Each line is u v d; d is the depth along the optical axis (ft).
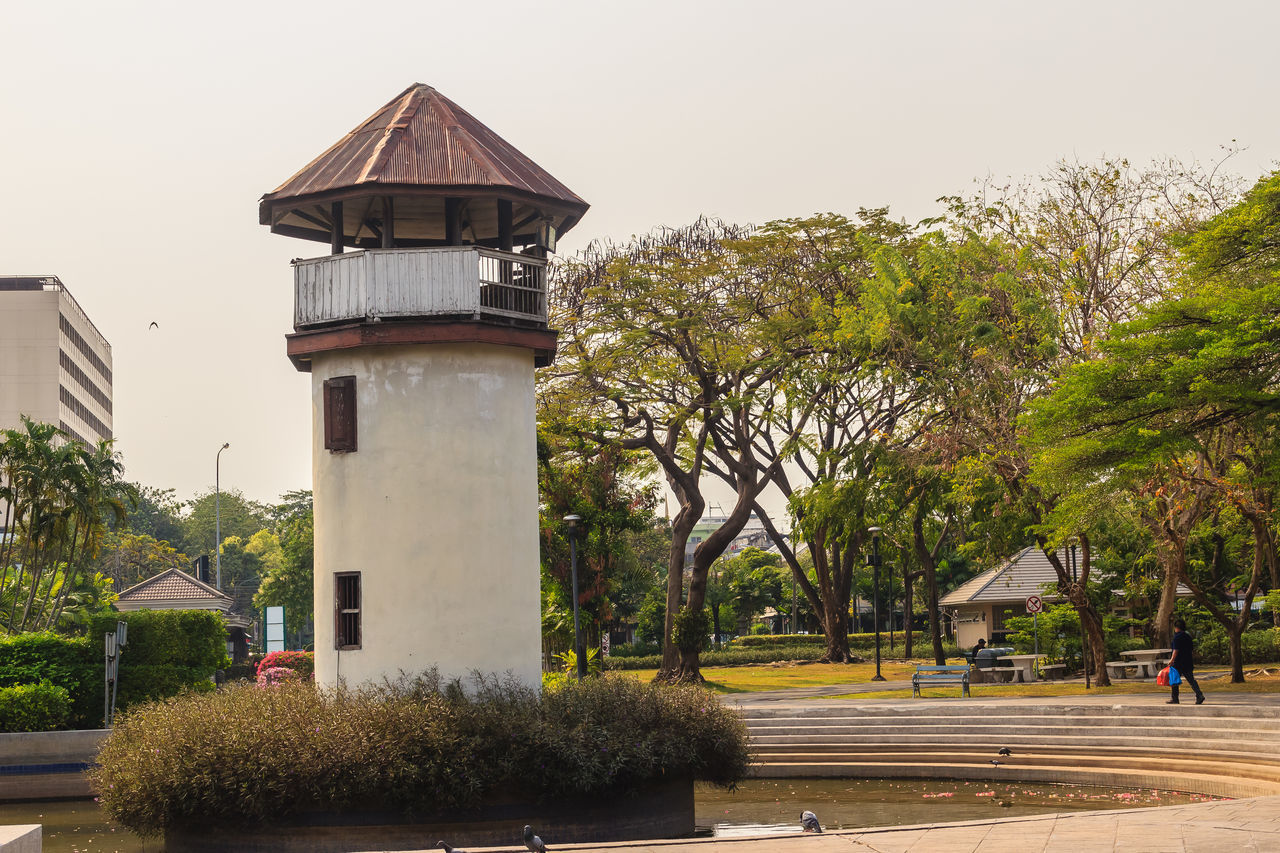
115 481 206.90
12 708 108.17
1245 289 92.68
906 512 176.35
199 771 65.31
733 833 70.28
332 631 77.46
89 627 119.55
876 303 145.38
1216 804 53.98
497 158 83.76
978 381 132.26
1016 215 140.67
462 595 76.07
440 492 76.59
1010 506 140.67
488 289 79.30
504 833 66.59
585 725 68.74
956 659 211.82
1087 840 45.03
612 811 68.74
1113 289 129.80
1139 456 90.53
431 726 66.28
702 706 74.54
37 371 406.00
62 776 104.06
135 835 76.28
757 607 337.72
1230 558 178.29
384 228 80.12
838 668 194.29
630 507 157.89
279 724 67.15
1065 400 92.99
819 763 96.43
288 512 497.05
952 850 43.98
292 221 86.84
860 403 174.19
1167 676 97.19
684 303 153.07
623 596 292.40
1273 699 97.60
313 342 78.48
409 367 77.46
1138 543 162.81
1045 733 95.81
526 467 80.38
